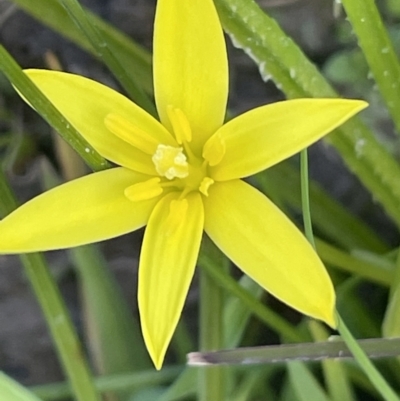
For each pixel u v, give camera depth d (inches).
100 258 4.2
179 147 2.9
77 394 3.6
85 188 2.9
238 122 2.8
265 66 3.4
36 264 3.5
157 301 2.8
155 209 2.9
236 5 3.2
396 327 3.3
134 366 4.1
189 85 2.9
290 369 3.6
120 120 2.9
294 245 2.7
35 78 2.9
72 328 3.5
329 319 2.7
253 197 2.8
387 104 3.4
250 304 3.5
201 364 3.1
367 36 3.2
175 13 2.8
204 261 3.3
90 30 3.2
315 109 2.7
